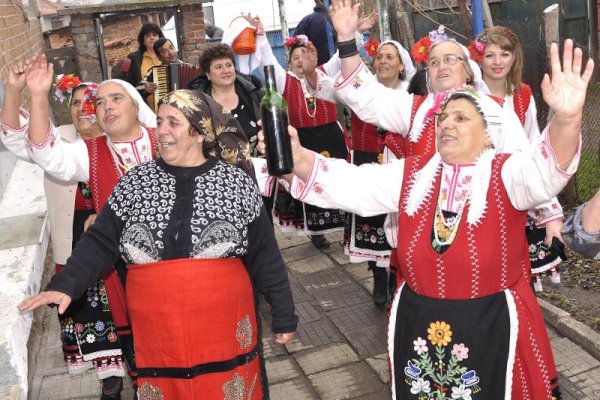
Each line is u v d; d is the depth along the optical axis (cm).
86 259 258
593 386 363
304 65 524
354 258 465
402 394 271
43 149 314
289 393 385
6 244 459
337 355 419
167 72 557
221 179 259
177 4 992
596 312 430
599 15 1043
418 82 398
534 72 599
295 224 558
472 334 252
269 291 270
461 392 257
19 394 340
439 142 255
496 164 252
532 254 405
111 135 333
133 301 254
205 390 251
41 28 1086
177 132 257
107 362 358
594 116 617
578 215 209
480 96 257
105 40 1006
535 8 1074
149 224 250
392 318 271
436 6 1078
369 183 268
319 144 539
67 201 353
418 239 258
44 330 474
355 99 344
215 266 249
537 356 260
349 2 333
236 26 546
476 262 249
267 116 251
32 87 309
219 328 250
